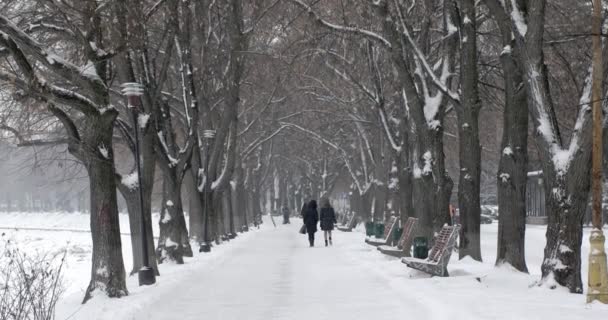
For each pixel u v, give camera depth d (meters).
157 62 36.22
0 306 13.73
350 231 60.16
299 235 56.31
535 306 13.87
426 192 27.12
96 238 17.72
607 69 16.14
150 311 15.96
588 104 15.95
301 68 49.91
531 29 17.16
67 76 17.09
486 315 12.77
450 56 26.45
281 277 23.00
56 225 112.31
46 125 30.64
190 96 30.34
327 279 21.86
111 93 30.69
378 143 55.16
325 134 71.19
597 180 15.00
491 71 33.16
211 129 41.44
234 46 37.00
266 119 66.62
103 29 18.41
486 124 50.41
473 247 24.91
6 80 16.42
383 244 33.88
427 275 20.38
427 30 28.66
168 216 29.36
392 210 51.47
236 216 65.88
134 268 23.81
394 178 48.78
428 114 27.02
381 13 25.72
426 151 27.17
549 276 16.70
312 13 27.80
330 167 83.62
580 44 26.55
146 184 23.81
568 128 29.19
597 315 12.66
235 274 24.33
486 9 29.67
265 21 41.81
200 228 40.66
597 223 14.77
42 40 23.25
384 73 39.31
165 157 29.09
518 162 21.05
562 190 16.58
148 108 24.41
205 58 36.00
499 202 21.28
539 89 17.16
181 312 15.80
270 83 51.12
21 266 18.92
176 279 22.14
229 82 39.03
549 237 16.89
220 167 49.38
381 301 16.41
